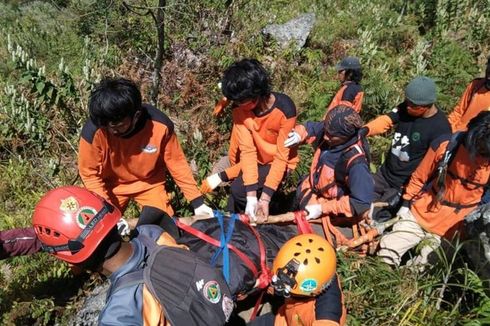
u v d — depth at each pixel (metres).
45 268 3.92
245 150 3.79
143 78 6.40
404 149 4.22
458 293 3.40
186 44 6.84
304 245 2.42
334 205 3.45
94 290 3.58
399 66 7.32
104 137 3.23
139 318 1.89
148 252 2.09
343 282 3.35
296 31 7.56
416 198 3.70
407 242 3.59
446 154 3.36
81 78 6.20
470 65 7.39
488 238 3.05
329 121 3.32
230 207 4.25
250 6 8.09
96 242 2.00
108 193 3.66
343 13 9.11
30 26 8.56
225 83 3.33
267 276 2.67
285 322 2.83
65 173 5.12
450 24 8.58
